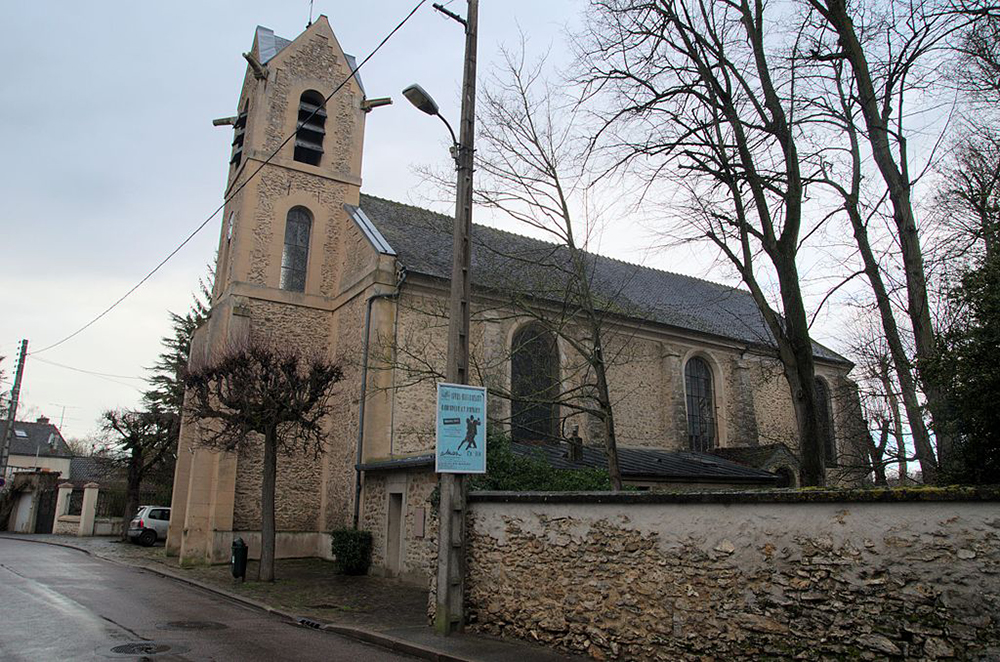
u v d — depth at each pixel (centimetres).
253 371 1608
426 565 1467
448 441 962
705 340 2502
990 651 518
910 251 1053
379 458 1794
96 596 1222
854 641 592
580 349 1465
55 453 6141
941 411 708
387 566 1614
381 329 1866
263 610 1208
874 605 585
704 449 2458
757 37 1152
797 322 1095
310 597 1330
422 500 1519
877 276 1113
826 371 2769
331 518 1952
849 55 1085
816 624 618
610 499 819
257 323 2061
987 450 673
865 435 2042
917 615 559
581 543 848
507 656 818
